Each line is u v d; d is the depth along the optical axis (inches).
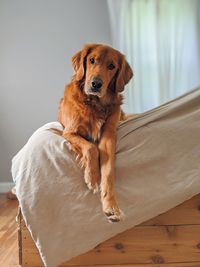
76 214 50.9
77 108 56.9
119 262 54.1
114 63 58.7
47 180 51.4
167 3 123.9
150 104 125.2
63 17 125.8
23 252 53.2
